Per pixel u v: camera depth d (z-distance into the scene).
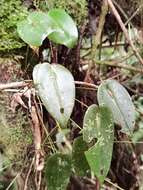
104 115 0.42
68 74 0.41
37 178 0.47
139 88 0.65
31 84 0.45
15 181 0.50
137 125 0.67
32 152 0.47
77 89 0.54
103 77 0.62
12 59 0.46
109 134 0.42
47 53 0.49
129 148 0.62
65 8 0.48
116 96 0.45
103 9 0.51
